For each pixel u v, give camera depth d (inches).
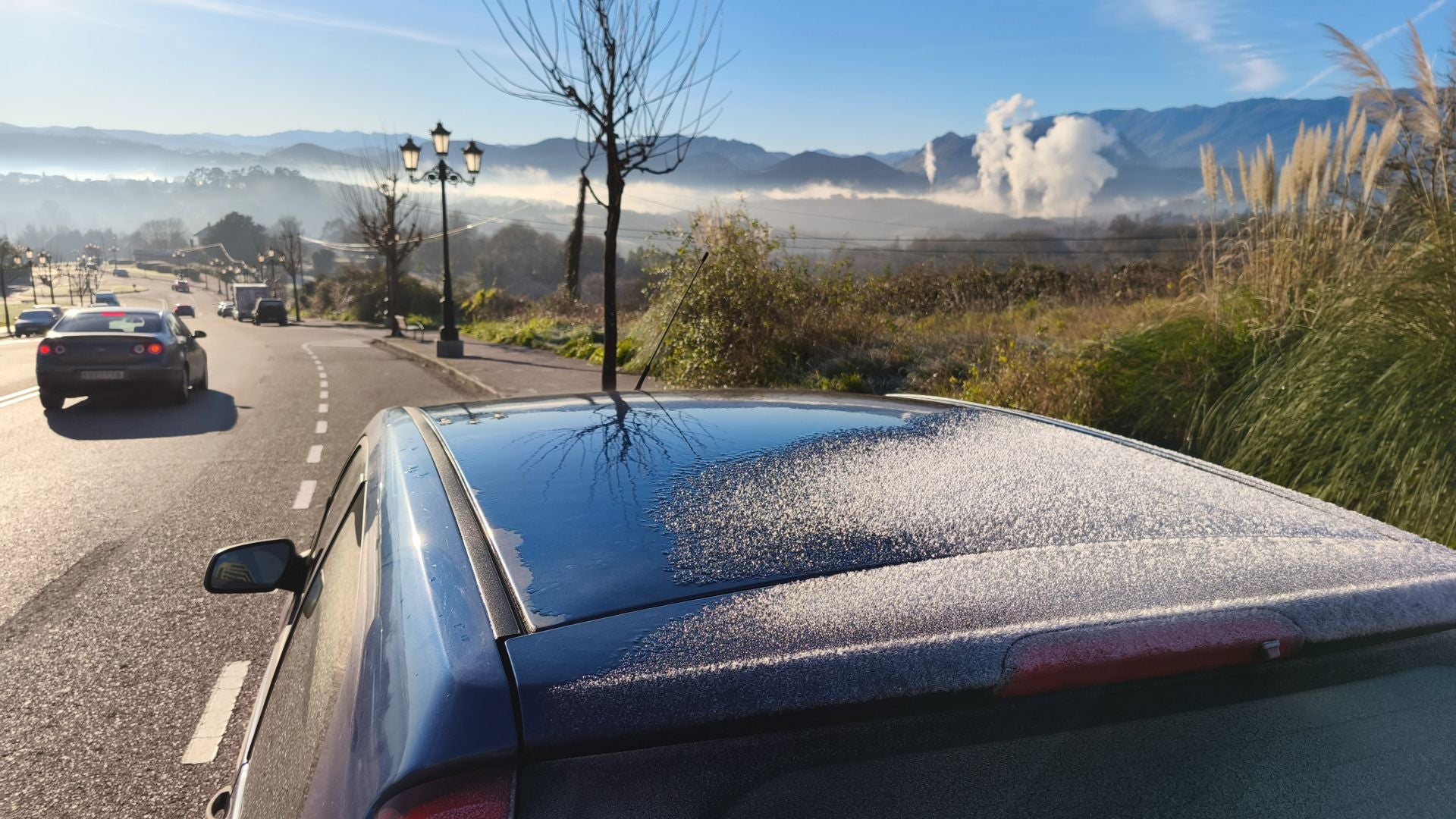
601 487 54.8
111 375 557.3
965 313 597.6
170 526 277.1
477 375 717.3
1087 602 40.3
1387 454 213.3
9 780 133.7
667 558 44.3
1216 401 276.8
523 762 32.7
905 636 37.0
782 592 40.6
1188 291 339.9
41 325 2393.0
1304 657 40.5
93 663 174.4
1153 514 52.6
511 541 47.0
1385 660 42.1
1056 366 332.2
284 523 279.9
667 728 33.6
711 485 54.9
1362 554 48.6
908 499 53.0
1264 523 52.6
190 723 150.7
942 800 35.0
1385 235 286.8
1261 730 39.1
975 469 60.0
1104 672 37.1
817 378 475.2
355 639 45.0
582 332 1079.0
